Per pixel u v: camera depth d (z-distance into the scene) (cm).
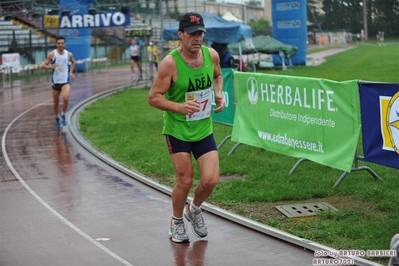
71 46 4247
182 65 688
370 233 696
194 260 668
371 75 2528
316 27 4431
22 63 4031
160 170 1121
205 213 860
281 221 782
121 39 6172
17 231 796
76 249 715
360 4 3556
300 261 648
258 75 1117
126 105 2236
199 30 669
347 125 900
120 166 1191
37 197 984
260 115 1130
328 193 892
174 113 704
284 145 1059
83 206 921
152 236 761
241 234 758
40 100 2520
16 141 1555
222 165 1120
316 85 957
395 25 3325
